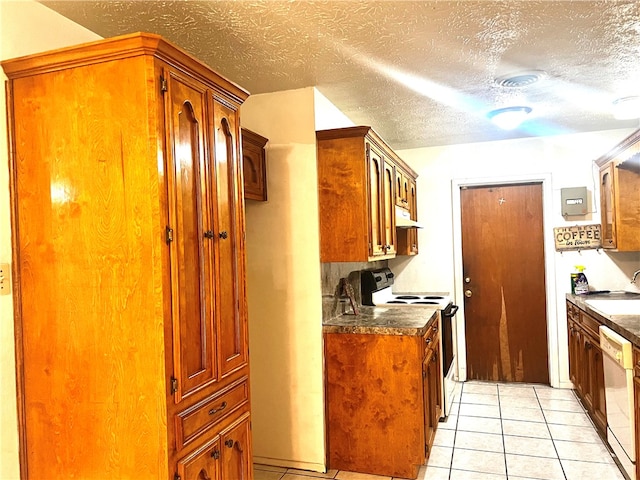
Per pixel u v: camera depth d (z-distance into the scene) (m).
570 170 4.04
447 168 4.38
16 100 1.52
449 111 3.21
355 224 2.70
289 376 2.80
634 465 2.30
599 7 1.80
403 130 3.76
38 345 1.51
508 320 4.31
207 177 1.66
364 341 2.70
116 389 1.44
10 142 1.51
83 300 1.47
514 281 4.29
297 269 2.78
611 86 2.74
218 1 1.70
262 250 2.84
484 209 4.36
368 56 2.26
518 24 1.93
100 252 1.45
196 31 1.95
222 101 1.78
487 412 3.58
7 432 1.49
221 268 1.73
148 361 1.41
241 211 1.90
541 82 2.66
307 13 1.81
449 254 4.38
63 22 1.76
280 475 2.72
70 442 1.49
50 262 1.50
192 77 1.58
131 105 1.40
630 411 2.32
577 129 3.86
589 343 3.18
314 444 2.76
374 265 4.09
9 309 1.50
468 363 4.43
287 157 2.78
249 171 2.60
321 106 2.84
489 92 2.81
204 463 1.59
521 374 4.29
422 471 2.70
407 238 3.97
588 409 3.31
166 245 1.42
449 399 3.58
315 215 2.73
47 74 1.48
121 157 1.42
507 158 4.21
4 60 1.50
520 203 4.26
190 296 1.55
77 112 1.46
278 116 2.79
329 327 2.76
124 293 1.43
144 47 1.38
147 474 1.41
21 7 1.58
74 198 1.47
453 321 4.37
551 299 4.10
